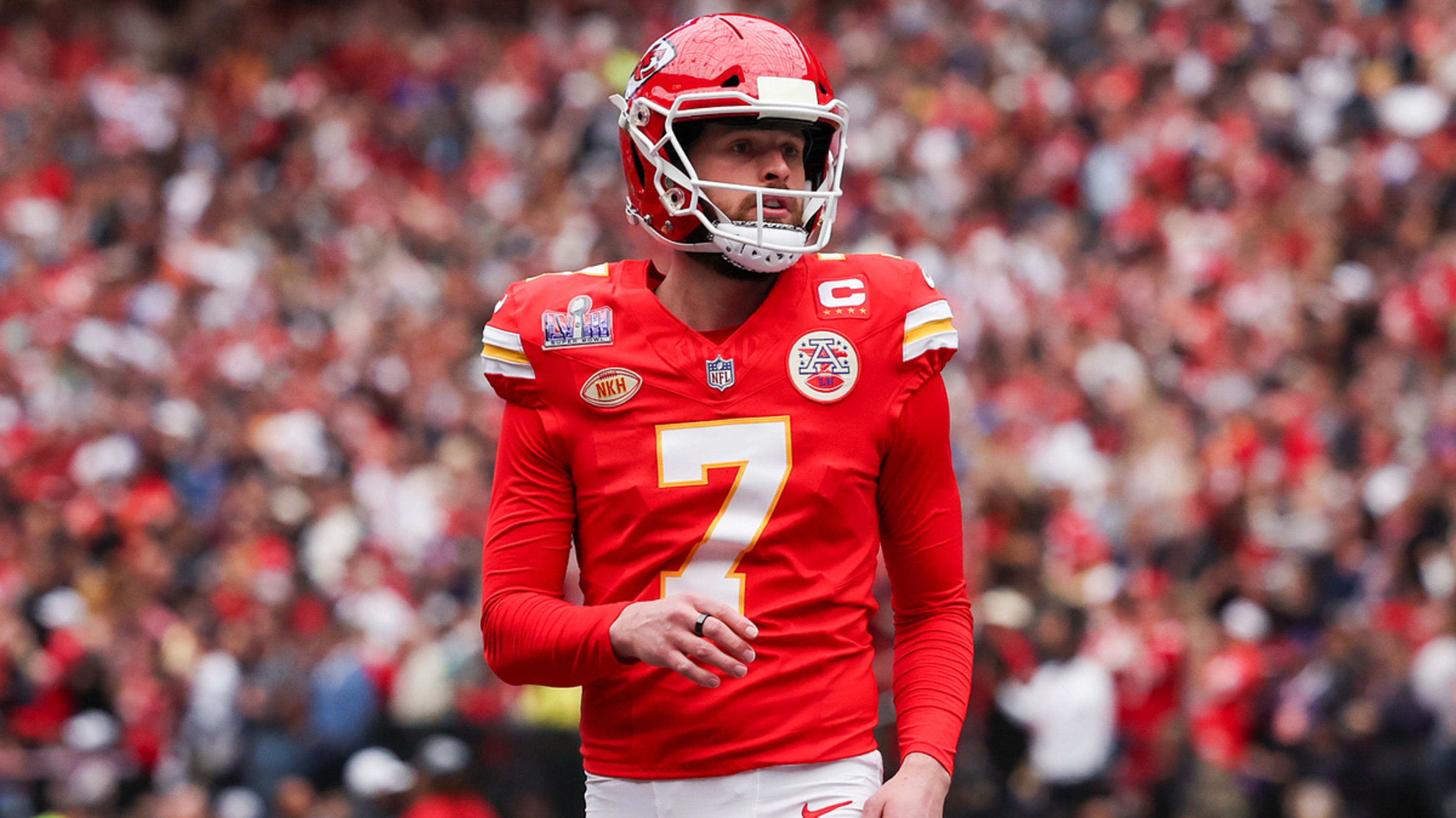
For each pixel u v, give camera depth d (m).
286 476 38.78
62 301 51.97
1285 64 55.41
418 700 26.16
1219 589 30.69
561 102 63.00
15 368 48.00
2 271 54.53
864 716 8.64
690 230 8.50
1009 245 48.88
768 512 8.45
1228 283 45.19
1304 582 29.91
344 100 65.56
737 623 7.68
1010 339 43.53
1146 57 57.66
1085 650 26.27
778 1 68.50
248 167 62.66
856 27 64.88
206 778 27.50
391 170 61.91
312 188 58.16
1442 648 25.34
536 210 56.28
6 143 63.97
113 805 29.09
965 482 34.12
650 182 8.62
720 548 8.45
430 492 38.12
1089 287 46.78
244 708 27.66
